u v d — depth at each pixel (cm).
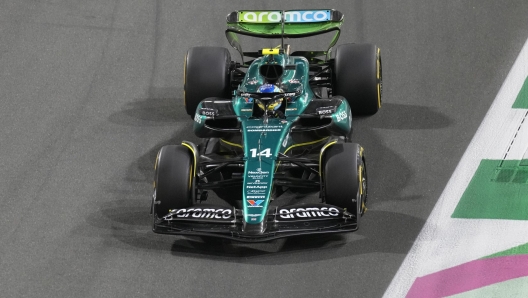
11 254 3944
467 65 5156
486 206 4084
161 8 5806
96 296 3675
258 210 3638
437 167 4378
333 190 3741
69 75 5241
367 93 4594
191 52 4681
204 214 3716
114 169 4488
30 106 4981
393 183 4275
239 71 4775
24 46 5491
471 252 3809
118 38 5550
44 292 3716
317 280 3681
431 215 4050
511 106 4784
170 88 5122
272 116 4009
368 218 4034
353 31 5512
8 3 5872
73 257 3906
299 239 3916
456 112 4778
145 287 3706
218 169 3984
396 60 5241
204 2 5847
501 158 4409
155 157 4569
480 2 5700
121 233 4041
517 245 3831
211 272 3759
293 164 4050
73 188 4359
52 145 4678
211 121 4197
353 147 3828
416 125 4691
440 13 5622
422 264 3750
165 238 3988
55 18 5738
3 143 4694
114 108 4959
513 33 5403
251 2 5809
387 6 5716
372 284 3653
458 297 3559
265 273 3734
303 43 5425
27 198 4300
